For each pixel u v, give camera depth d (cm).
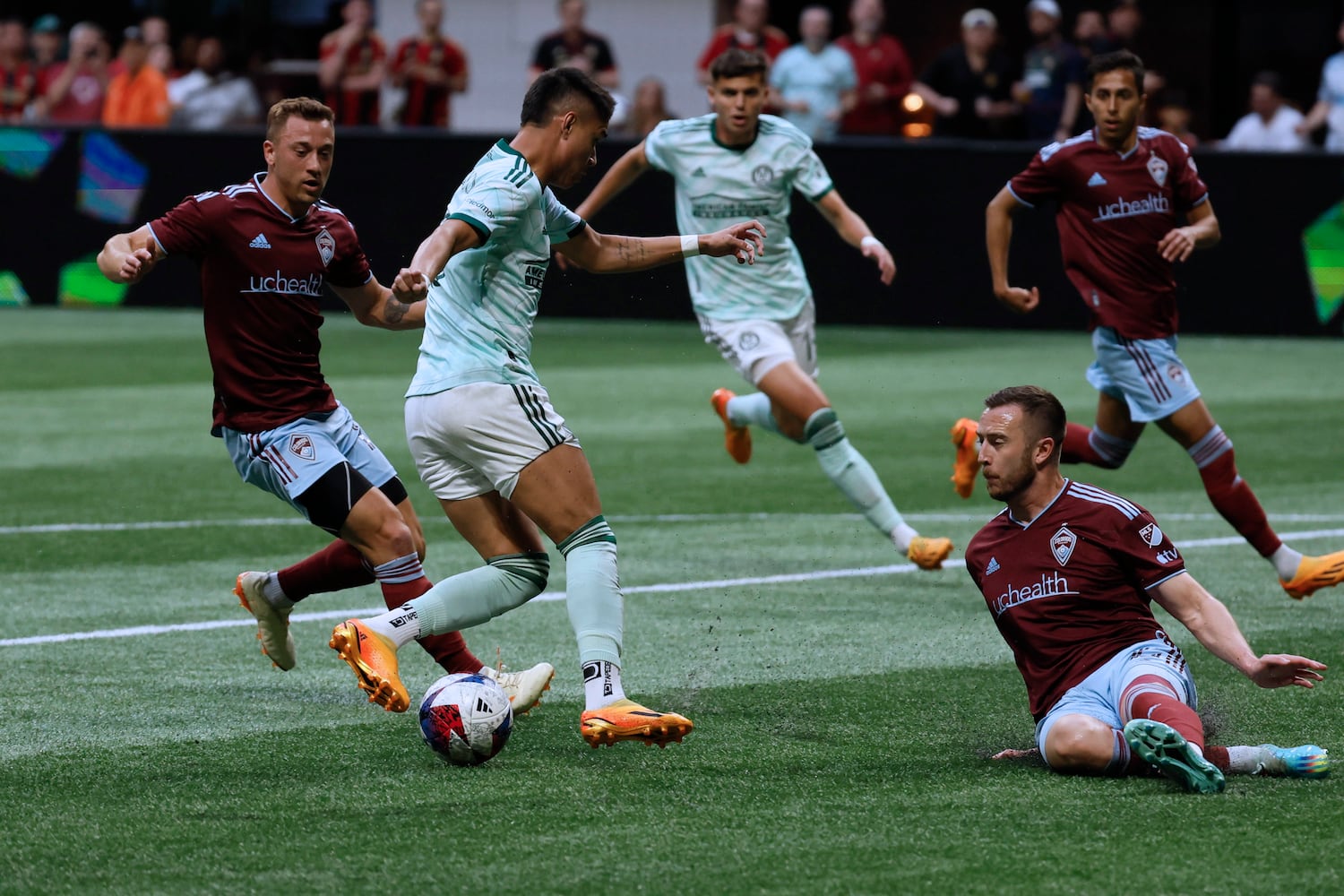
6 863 1160
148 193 5372
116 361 4438
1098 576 1362
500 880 1125
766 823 1238
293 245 1535
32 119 6031
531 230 1444
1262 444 3247
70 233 5466
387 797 1306
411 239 5084
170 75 6253
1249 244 4781
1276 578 2180
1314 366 4291
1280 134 5184
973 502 2762
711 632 1903
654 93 5178
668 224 4894
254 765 1396
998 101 5250
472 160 5038
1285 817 1232
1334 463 3045
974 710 1573
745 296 2375
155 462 3072
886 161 4947
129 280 1499
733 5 6856
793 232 5028
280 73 6812
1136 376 2083
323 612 2011
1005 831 1212
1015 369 4297
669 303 5284
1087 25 5353
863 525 2567
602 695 1396
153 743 1463
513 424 1431
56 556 2297
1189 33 7144
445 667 1560
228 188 1540
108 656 1784
